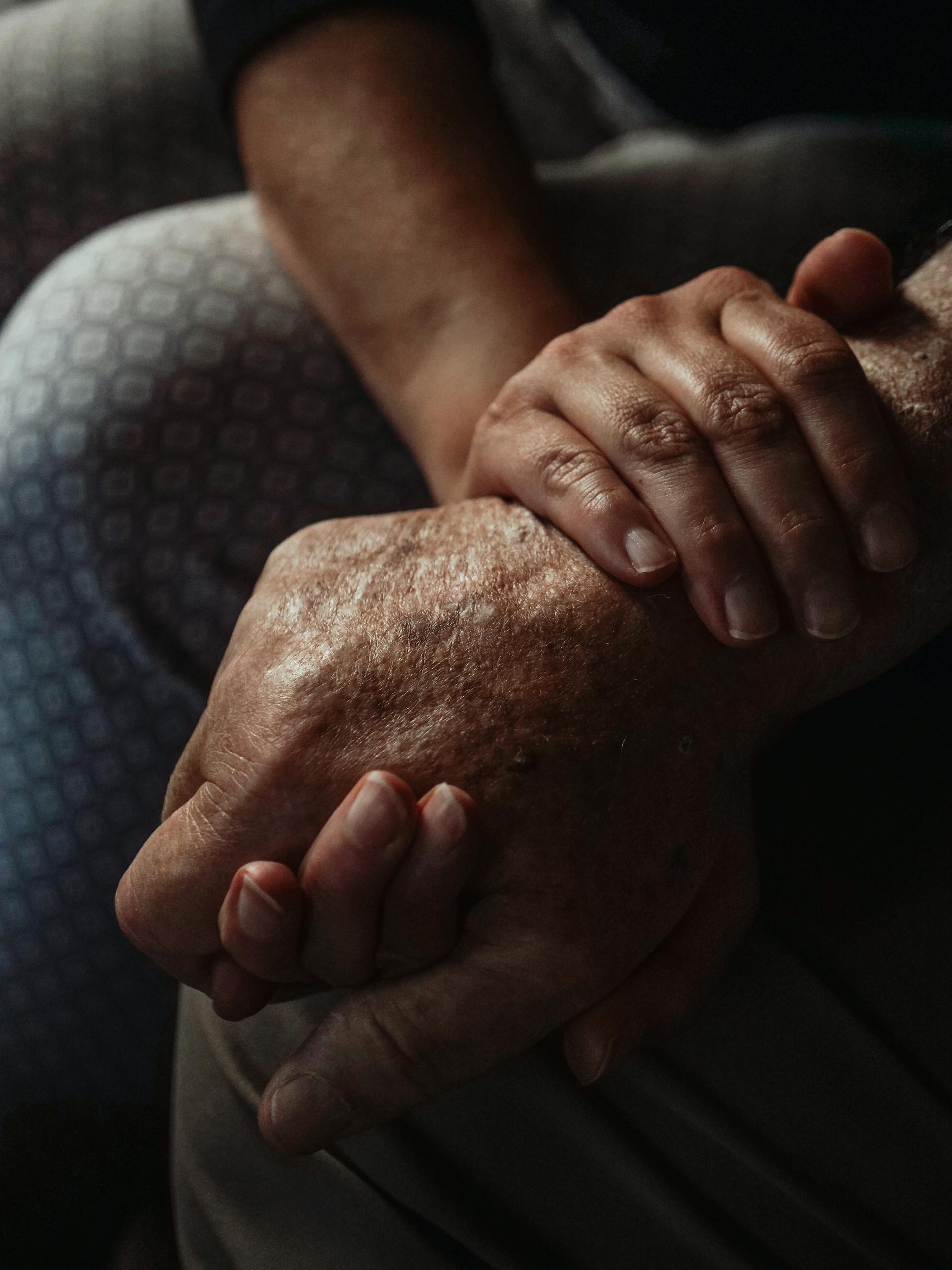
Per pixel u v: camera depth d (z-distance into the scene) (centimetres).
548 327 51
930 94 62
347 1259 40
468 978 39
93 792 54
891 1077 41
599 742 40
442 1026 39
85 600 53
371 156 53
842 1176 40
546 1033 39
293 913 38
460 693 40
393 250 53
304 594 42
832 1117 41
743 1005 41
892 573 41
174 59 73
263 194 56
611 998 39
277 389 55
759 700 41
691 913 40
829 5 59
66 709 54
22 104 71
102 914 55
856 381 40
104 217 73
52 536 53
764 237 59
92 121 72
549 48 80
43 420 54
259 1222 41
